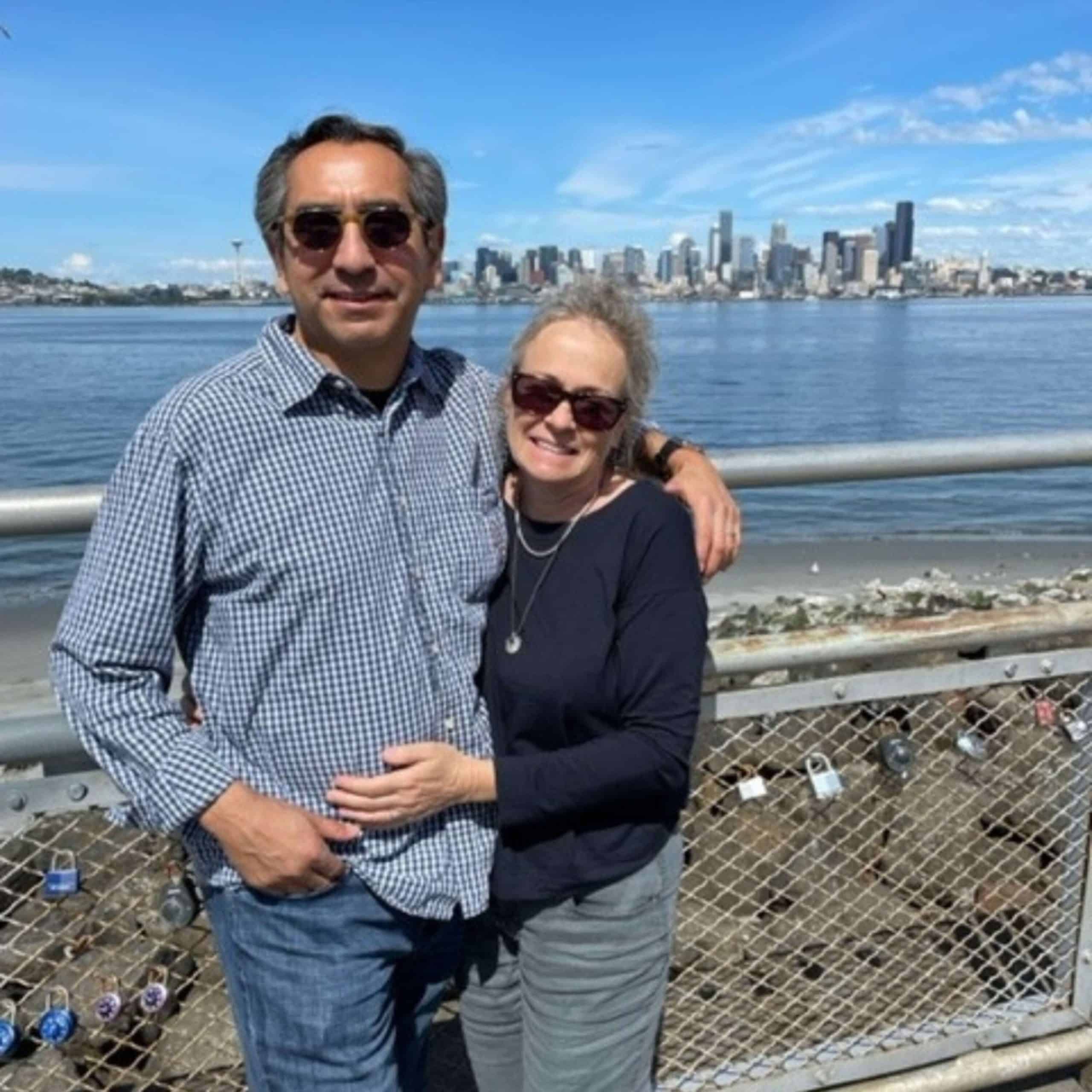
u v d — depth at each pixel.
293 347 1.73
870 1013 2.83
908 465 2.30
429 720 1.80
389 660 1.75
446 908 1.88
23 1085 2.42
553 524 1.93
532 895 1.94
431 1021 2.14
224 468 1.66
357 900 1.80
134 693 1.67
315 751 1.74
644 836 1.95
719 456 2.23
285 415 1.69
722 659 2.25
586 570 1.87
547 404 1.85
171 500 1.64
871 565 13.42
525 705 1.87
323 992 1.82
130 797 1.68
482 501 1.92
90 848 2.50
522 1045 2.17
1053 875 2.91
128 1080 2.56
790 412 35.47
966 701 2.94
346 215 1.69
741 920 2.99
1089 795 2.71
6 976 2.49
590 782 1.82
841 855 3.03
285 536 1.67
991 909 2.95
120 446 25.58
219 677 1.74
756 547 14.98
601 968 1.99
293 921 1.79
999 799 2.96
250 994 1.86
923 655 2.71
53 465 23.36
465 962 2.16
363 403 1.75
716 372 52.91
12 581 12.72
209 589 1.74
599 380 1.84
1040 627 2.47
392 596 1.75
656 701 1.85
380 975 1.88
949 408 36.69
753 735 2.80
